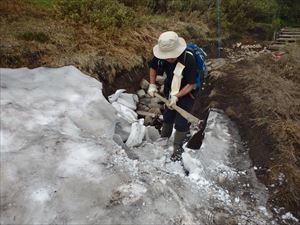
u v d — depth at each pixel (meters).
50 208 2.47
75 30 5.50
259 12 11.05
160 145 4.20
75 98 3.78
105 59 5.35
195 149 4.17
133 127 4.11
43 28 5.07
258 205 3.11
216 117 4.67
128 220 2.50
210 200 3.04
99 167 2.91
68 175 2.75
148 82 5.95
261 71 5.58
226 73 5.84
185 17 8.72
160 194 2.81
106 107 3.89
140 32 6.64
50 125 3.24
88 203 2.56
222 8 9.94
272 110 4.36
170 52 3.34
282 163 3.49
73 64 4.82
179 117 3.89
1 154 2.75
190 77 3.50
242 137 4.23
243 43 9.91
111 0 6.56
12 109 3.19
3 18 5.04
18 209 2.43
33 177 2.66
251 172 3.57
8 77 3.79
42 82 3.90
